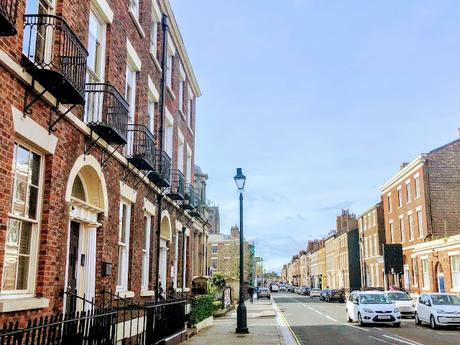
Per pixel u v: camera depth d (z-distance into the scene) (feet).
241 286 61.41
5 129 23.99
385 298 80.28
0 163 23.48
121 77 42.88
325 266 304.91
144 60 51.39
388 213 167.94
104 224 37.60
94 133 35.63
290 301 187.32
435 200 132.77
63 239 30.63
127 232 45.39
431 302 74.02
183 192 69.15
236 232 297.12
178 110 72.79
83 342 24.35
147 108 52.65
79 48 30.91
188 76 82.58
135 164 45.39
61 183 30.40
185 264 78.23
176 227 70.13
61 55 29.53
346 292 223.92
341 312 114.42
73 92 28.22
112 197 40.01
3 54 23.41
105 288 37.63
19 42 25.23
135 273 46.73
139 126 48.37
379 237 178.29
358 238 226.99
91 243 36.40
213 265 251.19
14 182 25.93
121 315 40.22
